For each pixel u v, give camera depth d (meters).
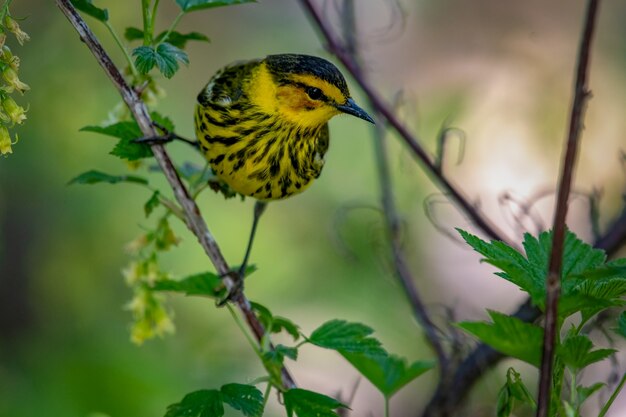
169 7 16.86
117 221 13.52
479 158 14.20
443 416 8.89
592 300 4.45
